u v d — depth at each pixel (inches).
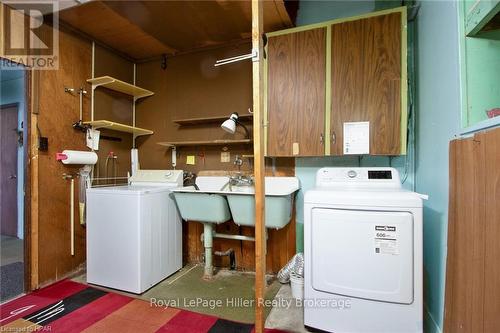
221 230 107.0
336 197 60.9
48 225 89.4
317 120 81.8
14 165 145.1
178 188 98.3
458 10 49.4
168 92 118.8
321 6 96.5
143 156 123.5
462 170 47.0
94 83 104.7
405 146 73.7
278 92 86.0
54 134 91.4
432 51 65.4
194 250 112.2
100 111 108.0
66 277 94.6
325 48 81.4
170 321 69.0
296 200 97.1
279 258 98.9
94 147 105.0
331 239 61.0
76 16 88.6
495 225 37.4
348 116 78.5
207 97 111.7
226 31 99.0
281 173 98.7
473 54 48.4
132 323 68.0
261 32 61.6
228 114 107.8
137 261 83.2
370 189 69.1
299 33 84.3
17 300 79.0
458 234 48.3
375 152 76.0
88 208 91.0
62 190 94.0
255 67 59.7
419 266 55.6
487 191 39.4
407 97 76.0
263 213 61.6
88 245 90.7
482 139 40.8
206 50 112.0
